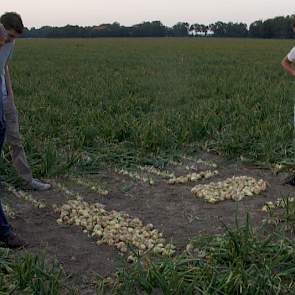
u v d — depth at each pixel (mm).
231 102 9617
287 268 3861
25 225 4727
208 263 3875
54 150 6410
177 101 10484
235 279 3570
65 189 5641
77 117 8430
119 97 10938
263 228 4574
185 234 4535
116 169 6316
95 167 6316
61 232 4594
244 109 8844
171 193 5566
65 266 4000
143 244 4254
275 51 34594
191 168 6418
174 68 19266
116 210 5098
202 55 29250
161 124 7594
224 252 3996
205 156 6926
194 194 5488
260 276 3611
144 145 6898
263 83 12984
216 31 89312
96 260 4098
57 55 29547
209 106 9305
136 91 11992
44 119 8242
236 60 24547
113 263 4055
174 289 3553
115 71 18219
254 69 18375
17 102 9836
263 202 5254
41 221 4820
